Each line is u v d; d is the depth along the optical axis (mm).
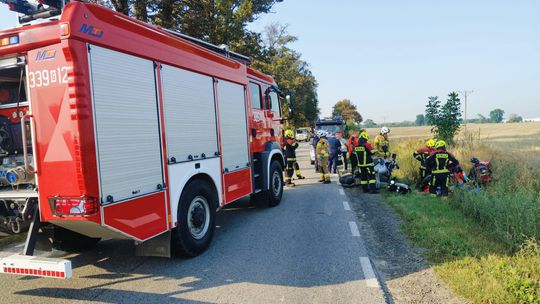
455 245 5191
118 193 4020
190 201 5328
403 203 8188
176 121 5090
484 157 12625
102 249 5949
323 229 6703
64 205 3732
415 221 6625
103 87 3881
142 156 4410
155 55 4707
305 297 3988
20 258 3795
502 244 5156
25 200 4066
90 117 3701
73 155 3652
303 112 62125
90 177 3688
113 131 3988
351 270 4715
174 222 4949
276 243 5973
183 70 5324
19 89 4473
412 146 18094
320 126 20125
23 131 3855
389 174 11117
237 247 5828
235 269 4891
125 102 4176
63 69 3689
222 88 6500
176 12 17500
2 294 4297
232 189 6719
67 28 3551
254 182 7812
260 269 4863
